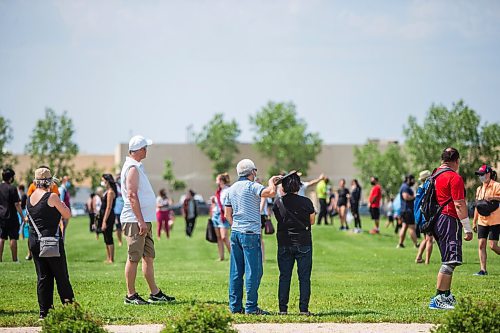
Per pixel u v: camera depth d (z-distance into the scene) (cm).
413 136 14100
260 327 2427
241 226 2722
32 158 14350
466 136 13738
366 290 3384
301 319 2555
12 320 2566
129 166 2917
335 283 3653
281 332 2348
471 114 13738
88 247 6475
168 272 4306
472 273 4047
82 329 2073
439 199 2795
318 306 2927
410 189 5962
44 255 2556
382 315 2627
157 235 8269
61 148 14412
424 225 2825
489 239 3975
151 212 2970
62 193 5212
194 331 2045
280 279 2722
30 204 2606
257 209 2742
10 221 4675
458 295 3164
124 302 2969
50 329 2081
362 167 18388
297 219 2691
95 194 7119
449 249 2778
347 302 3023
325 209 8950
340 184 8056
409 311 2731
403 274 4081
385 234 7450
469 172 13638
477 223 3988
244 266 2769
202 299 3073
